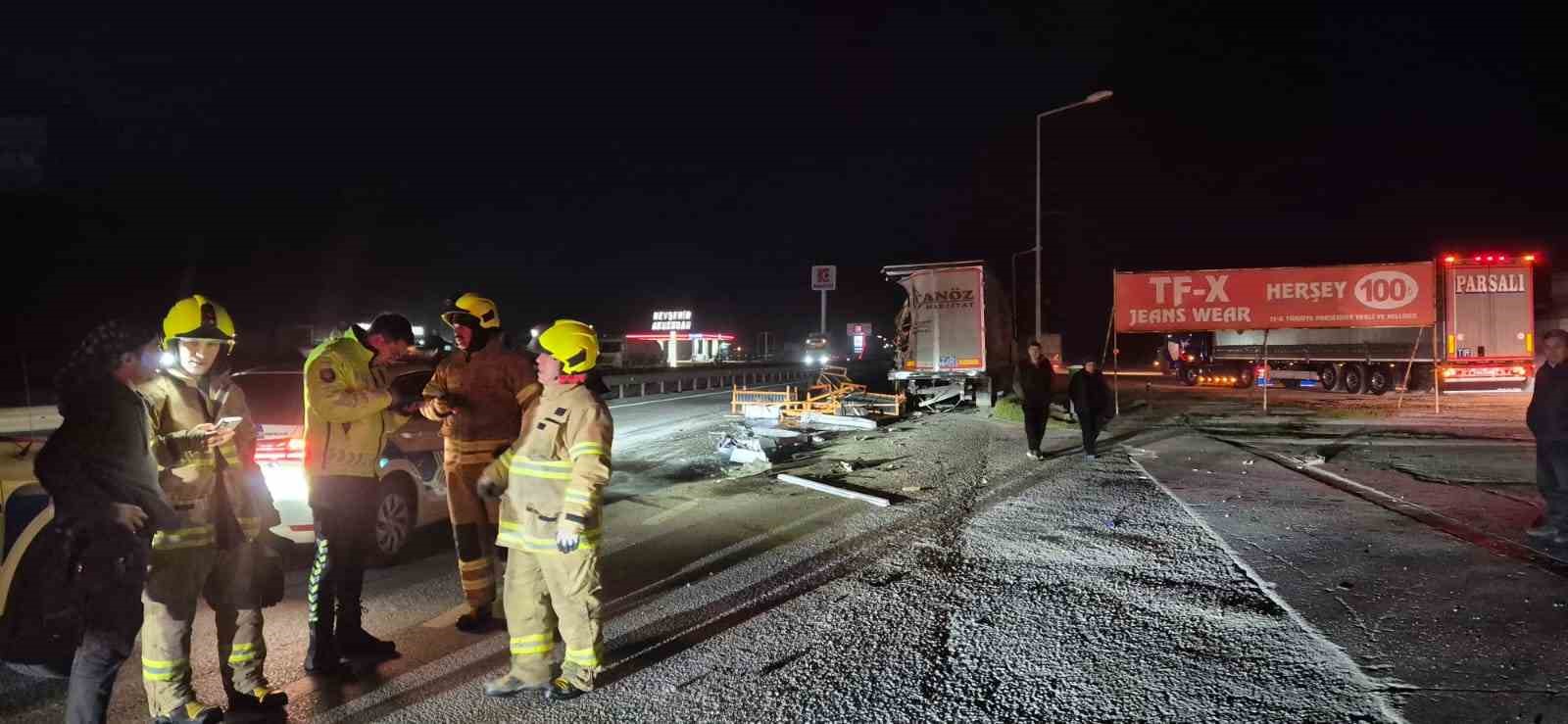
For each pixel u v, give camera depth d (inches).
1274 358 1189.1
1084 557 273.0
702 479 453.1
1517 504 342.6
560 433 173.0
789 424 705.6
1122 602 226.7
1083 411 505.0
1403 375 1002.7
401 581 266.2
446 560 291.6
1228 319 747.4
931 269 834.8
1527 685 164.4
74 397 140.6
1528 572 239.8
